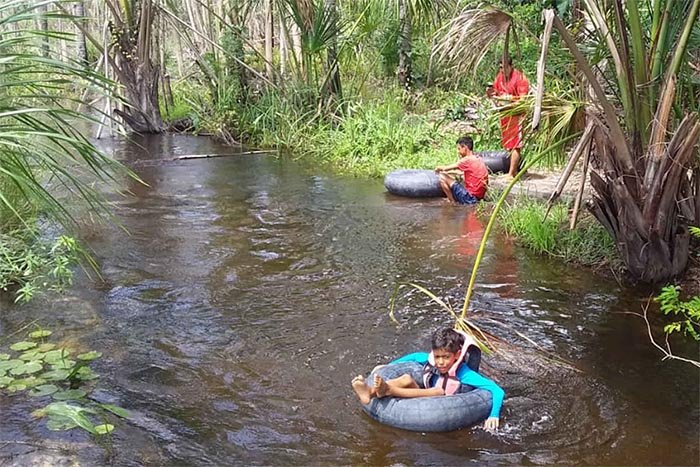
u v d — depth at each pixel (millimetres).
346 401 3943
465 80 13484
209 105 14359
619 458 3430
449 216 7863
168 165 10977
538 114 4320
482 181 8352
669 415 3818
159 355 4469
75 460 3332
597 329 4891
